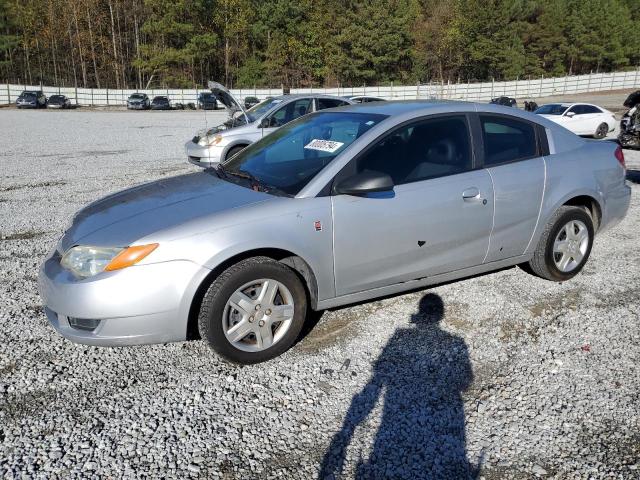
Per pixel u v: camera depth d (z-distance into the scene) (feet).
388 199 11.60
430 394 9.89
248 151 14.19
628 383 10.16
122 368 10.81
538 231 14.10
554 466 8.05
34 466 8.00
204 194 11.68
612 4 238.68
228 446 8.50
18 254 17.93
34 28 209.97
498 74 219.61
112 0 214.28
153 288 9.75
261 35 207.31
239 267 10.30
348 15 202.18
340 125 12.83
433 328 12.39
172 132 71.72
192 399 9.77
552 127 14.69
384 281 12.08
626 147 43.62
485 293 14.24
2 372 10.59
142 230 10.25
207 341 10.39
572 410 9.36
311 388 10.09
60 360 11.07
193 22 206.39
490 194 12.92
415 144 12.29
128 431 8.85
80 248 10.35
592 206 15.33
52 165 38.81
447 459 8.23
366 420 9.16
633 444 8.50
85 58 215.51
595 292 14.32
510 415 9.25
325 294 11.43
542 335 12.05
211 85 31.19
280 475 7.89
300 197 10.95
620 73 204.23
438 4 228.02
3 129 75.10
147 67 208.44
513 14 220.23
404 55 207.31
